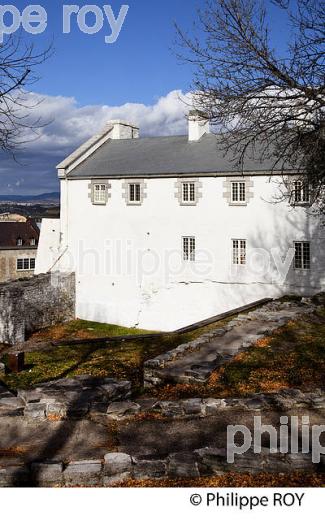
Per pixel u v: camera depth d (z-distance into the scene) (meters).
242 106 15.94
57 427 10.81
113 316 35.75
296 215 29.25
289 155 16.84
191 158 33.78
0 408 11.79
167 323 33.88
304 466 8.65
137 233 34.44
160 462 8.77
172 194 33.00
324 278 28.69
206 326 23.75
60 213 37.41
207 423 10.94
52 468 8.54
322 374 14.54
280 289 30.11
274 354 16.75
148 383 15.16
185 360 15.88
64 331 33.62
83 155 37.78
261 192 30.20
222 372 14.89
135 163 35.34
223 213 31.48
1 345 28.33
